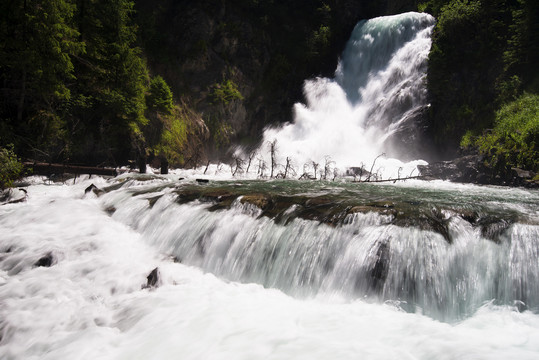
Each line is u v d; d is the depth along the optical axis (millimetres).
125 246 8930
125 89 23375
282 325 4996
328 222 7176
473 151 19125
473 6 23078
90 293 6480
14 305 5992
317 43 36688
